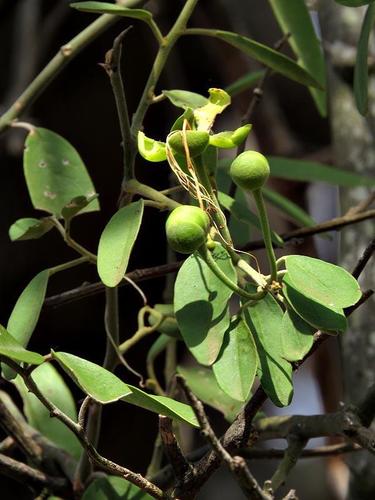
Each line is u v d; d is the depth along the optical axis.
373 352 0.86
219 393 0.80
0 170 1.32
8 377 0.69
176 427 0.83
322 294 0.66
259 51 0.76
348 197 0.91
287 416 0.76
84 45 0.81
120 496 0.76
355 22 0.92
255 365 0.66
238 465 0.62
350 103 0.91
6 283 1.32
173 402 0.66
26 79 1.28
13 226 0.77
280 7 0.83
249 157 0.65
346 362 0.87
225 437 0.68
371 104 0.90
